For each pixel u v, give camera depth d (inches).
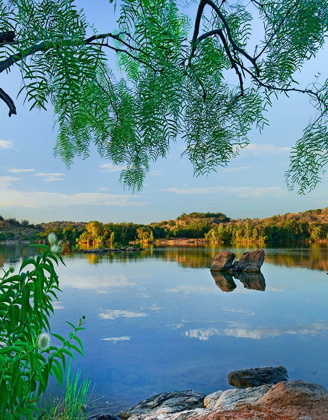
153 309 414.9
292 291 558.3
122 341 283.0
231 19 36.4
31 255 1232.8
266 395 99.2
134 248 2324.1
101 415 140.3
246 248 2361.0
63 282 667.4
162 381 204.7
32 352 50.2
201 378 209.9
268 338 294.4
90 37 31.3
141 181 41.3
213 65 35.7
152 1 29.6
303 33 33.3
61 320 358.6
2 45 28.1
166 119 32.3
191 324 343.3
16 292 48.2
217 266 895.7
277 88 37.3
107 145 41.3
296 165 36.6
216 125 38.2
